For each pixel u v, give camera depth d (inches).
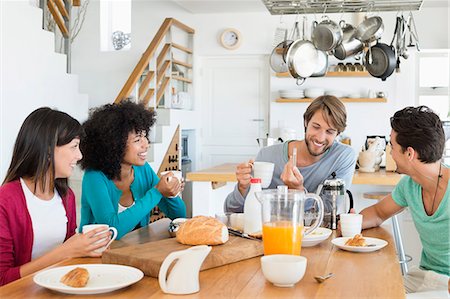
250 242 75.7
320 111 102.6
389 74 169.6
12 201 82.0
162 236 89.4
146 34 287.4
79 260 73.7
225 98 297.7
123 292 59.3
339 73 272.2
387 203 101.6
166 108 258.1
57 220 86.7
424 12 267.7
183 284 58.4
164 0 275.1
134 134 100.7
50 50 183.6
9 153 162.4
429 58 275.1
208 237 72.7
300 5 155.9
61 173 85.8
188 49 284.7
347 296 57.9
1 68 158.9
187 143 293.6
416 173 92.3
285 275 60.2
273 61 215.5
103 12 287.1
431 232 94.1
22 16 168.1
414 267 101.5
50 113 85.0
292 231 68.4
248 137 296.5
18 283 63.0
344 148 110.1
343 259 75.1
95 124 99.8
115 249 71.9
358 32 170.2
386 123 275.9
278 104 285.4
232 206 105.8
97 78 288.4
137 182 107.3
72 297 57.6
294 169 95.0
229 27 288.7
